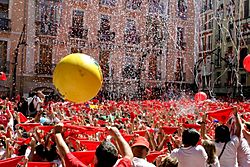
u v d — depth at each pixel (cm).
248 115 1184
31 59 3262
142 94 3572
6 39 3195
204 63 4112
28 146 618
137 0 3762
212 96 3788
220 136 585
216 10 4203
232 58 3975
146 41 3775
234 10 4031
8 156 604
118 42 3656
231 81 3925
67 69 447
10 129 762
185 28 4038
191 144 517
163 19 3878
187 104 1881
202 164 510
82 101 471
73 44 3466
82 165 342
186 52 4009
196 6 4122
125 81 3588
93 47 3547
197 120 1123
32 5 3294
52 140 557
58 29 3403
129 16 3725
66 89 454
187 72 3988
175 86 3872
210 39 4219
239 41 3922
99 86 468
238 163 609
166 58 3862
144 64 3731
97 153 348
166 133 795
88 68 447
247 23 3866
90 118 1012
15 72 2936
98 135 746
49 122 799
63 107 1436
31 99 1363
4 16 3231
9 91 3150
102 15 3616
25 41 3228
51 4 3372
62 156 353
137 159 423
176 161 434
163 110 1498
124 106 1836
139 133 710
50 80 3316
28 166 514
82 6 3519
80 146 641
